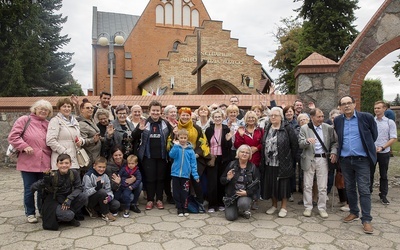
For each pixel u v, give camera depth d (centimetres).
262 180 552
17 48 1677
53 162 492
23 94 1698
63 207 461
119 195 540
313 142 529
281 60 2853
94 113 643
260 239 434
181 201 545
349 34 1952
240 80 2339
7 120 992
